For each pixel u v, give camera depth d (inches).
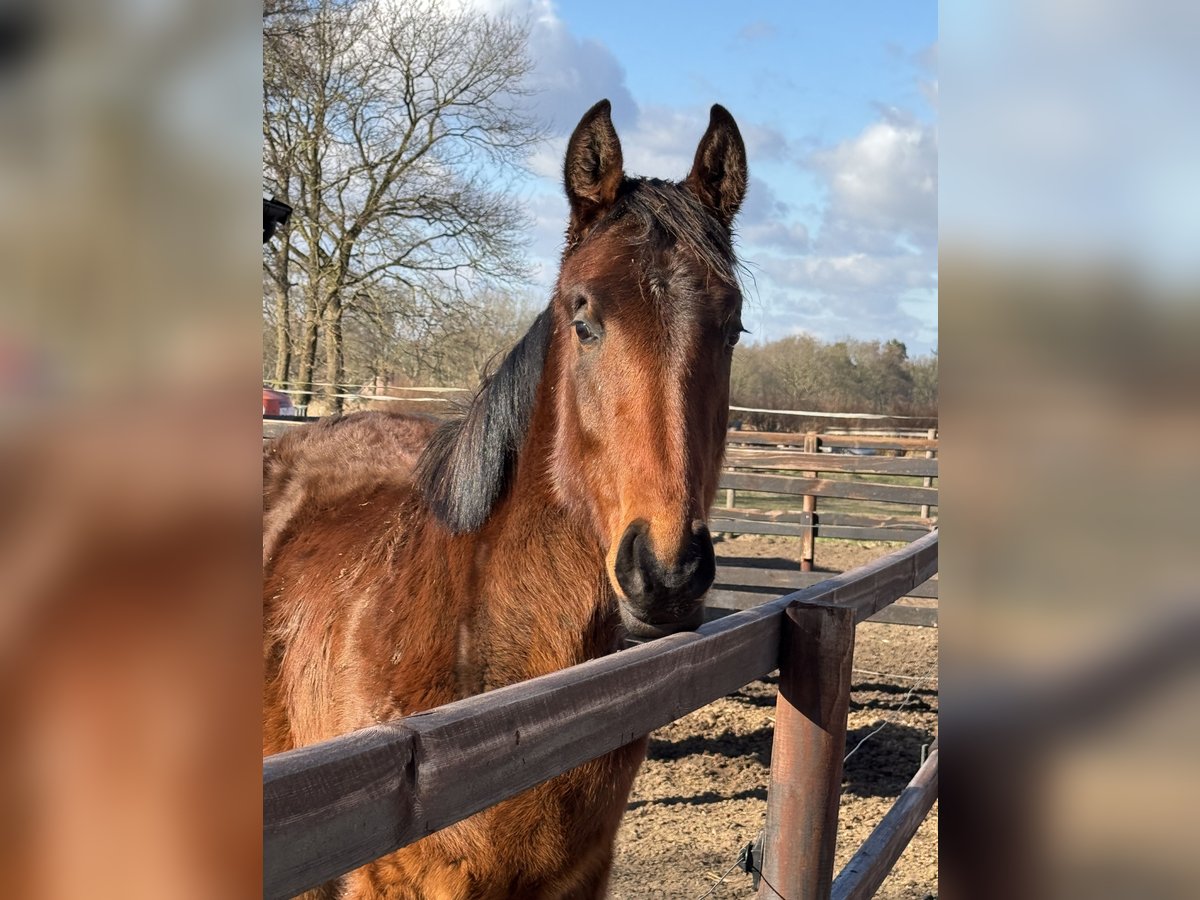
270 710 92.0
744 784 206.1
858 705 264.4
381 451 116.1
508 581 80.4
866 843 104.5
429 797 41.7
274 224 207.6
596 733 55.0
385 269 633.6
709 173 90.7
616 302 76.5
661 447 72.5
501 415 83.9
